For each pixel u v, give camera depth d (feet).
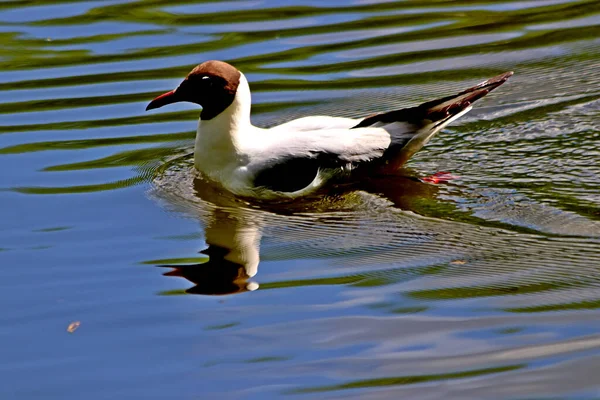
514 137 44.80
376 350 30.04
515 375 28.48
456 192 40.16
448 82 51.98
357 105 49.80
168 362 29.71
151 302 33.04
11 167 44.68
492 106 48.60
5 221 39.34
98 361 29.86
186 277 34.60
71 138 47.85
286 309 32.40
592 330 30.48
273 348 30.27
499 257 35.14
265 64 54.90
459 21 60.03
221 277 34.53
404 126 42.04
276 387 28.37
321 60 55.36
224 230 38.17
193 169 44.27
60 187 42.57
